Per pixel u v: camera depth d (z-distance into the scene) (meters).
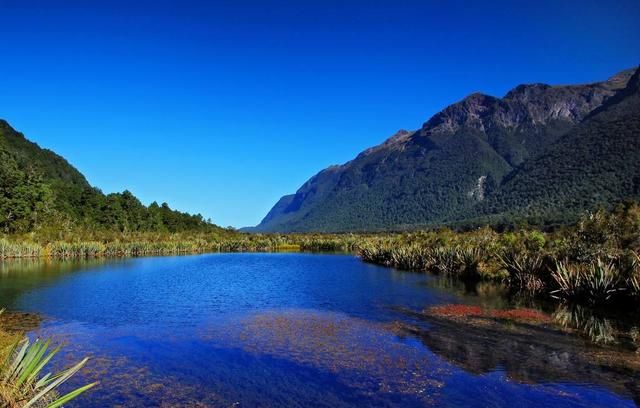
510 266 32.19
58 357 15.36
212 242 101.56
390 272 44.66
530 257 31.08
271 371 14.02
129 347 16.69
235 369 14.21
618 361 14.59
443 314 22.16
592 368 13.96
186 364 14.69
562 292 25.98
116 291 31.38
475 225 171.88
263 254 82.56
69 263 57.06
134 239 89.31
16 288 32.31
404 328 19.36
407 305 24.95
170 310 24.05
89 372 13.85
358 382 13.05
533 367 14.11
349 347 16.52
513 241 37.97
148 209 120.31
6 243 62.59
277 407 11.45
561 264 26.73
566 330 18.59
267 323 20.62
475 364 14.44
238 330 19.27
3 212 76.12
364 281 36.91
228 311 23.75
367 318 21.58
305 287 33.44
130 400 11.78
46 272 44.34
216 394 12.23
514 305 24.36
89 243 73.94
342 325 20.09
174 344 17.08
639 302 21.75
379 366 14.38
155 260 65.00
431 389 12.48
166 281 37.59
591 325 19.42
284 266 53.66
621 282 22.91
